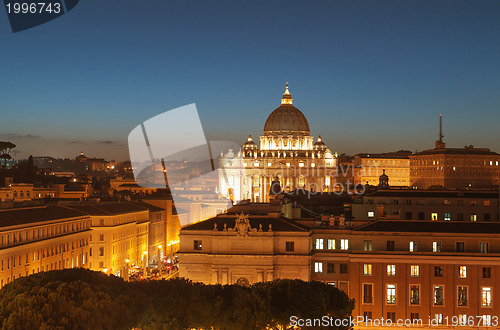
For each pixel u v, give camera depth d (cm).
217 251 14375
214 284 13700
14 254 16662
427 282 14150
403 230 14488
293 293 12325
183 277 13725
